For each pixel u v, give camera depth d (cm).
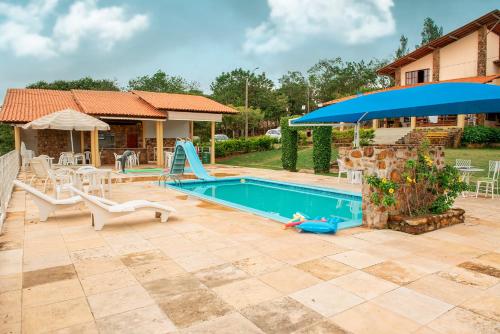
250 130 5569
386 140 2483
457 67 2612
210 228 637
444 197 700
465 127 2266
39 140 2128
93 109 1919
